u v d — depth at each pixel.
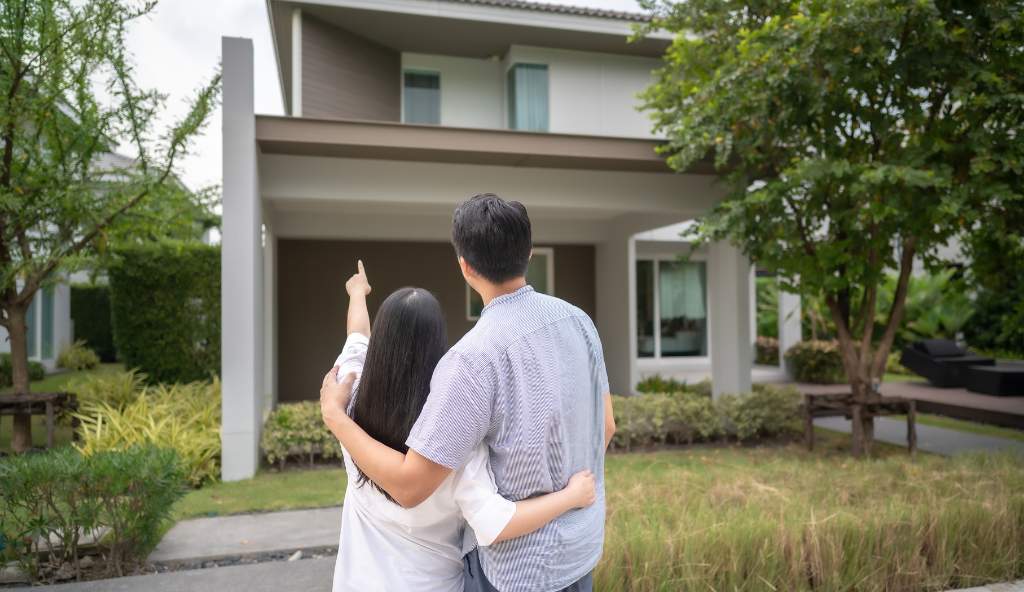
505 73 10.94
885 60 5.55
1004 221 5.61
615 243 11.11
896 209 5.16
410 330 1.36
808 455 6.49
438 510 1.35
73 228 6.95
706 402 7.37
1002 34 5.27
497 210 1.34
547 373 1.30
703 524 3.08
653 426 7.11
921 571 3.13
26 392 6.69
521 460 1.27
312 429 6.19
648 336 13.27
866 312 6.52
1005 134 5.29
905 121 5.93
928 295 14.48
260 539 4.02
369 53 10.17
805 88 5.64
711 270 8.19
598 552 1.37
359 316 1.72
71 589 3.14
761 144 6.49
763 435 7.74
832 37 5.25
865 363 6.46
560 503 1.28
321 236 10.14
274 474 5.95
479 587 1.35
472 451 1.27
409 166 7.01
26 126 6.97
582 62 10.88
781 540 2.99
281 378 10.19
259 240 6.41
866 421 6.40
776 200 5.93
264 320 8.55
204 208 7.68
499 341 1.28
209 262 10.15
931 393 10.20
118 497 3.48
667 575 2.75
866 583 3.05
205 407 7.21
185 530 4.20
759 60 5.75
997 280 6.57
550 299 1.42
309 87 9.32
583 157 6.82
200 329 10.14
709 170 7.63
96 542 3.61
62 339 14.62
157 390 8.29
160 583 3.23
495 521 1.24
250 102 5.85
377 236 10.27
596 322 11.84
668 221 9.51
